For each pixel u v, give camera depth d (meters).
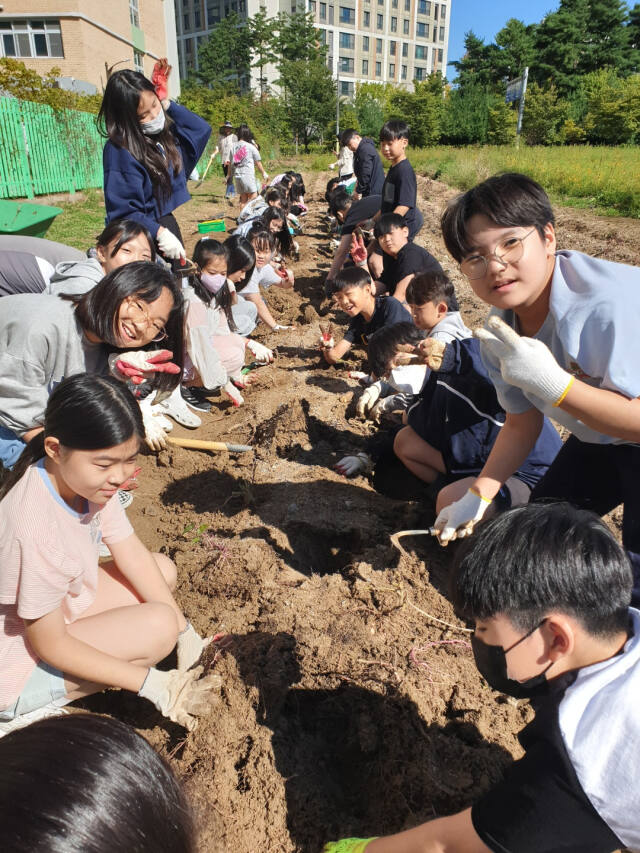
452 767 2.09
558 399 1.82
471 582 1.29
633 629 1.30
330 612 2.66
